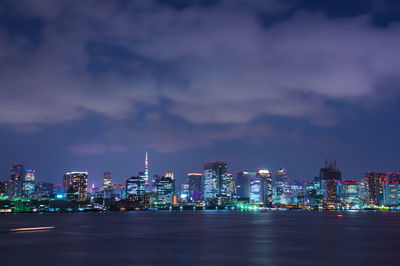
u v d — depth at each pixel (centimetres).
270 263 5825
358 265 5709
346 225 18225
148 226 17100
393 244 8744
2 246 8100
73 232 12681
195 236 11012
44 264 5638
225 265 5603
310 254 6881
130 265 5584
